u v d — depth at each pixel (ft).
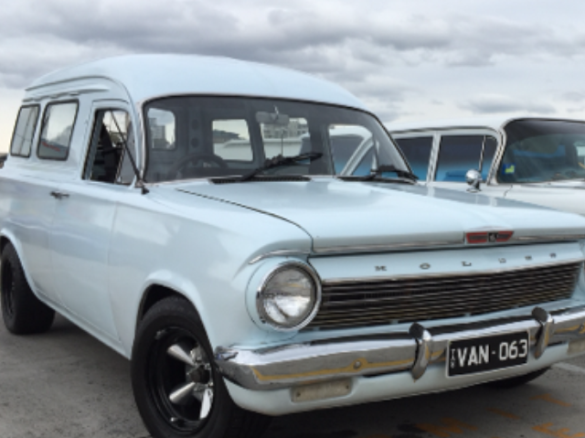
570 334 10.98
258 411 9.08
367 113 15.88
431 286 10.00
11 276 18.84
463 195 12.64
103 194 12.88
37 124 17.69
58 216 14.67
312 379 8.91
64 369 15.66
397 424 12.34
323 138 14.34
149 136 12.57
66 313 15.39
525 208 11.87
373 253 9.65
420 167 23.43
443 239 10.00
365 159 14.73
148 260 10.98
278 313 8.86
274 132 13.75
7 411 13.05
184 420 10.83
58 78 17.04
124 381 14.85
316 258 9.29
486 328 10.07
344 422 12.41
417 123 24.47
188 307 10.14
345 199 11.10
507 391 14.16
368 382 9.41
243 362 8.75
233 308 9.03
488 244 10.55
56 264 14.85
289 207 10.14
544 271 11.28
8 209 18.12
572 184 19.47
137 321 11.54
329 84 16.29
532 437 11.82
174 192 11.66
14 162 18.95
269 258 8.95
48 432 12.07
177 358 10.75
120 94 13.44
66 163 15.34
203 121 13.10
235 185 12.19
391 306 9.78
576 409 13.16
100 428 12.26
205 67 14.39
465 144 22.12
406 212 10.32
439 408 13.15
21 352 17.02
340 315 9.50
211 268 9.46
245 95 13.97
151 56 14.53
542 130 21.72
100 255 12.62
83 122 14.79
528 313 11.00
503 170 20.70
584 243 12.05
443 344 9.65
